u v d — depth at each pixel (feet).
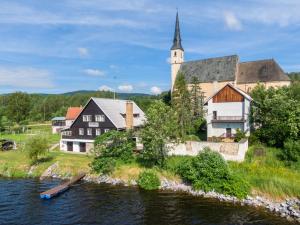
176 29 297.53
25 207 106.01
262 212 99.09
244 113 158.71
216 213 98.58
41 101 634.02
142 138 146.10
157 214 98.53
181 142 150.71
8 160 170.71
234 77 237.04
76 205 107.96
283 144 139.03
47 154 182.39
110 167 143.84
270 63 228.43
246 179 117.70
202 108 218.79
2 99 606.96
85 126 198.08
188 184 125.80
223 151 139.13
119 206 106.32
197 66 268.62
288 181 112.37
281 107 142.72
